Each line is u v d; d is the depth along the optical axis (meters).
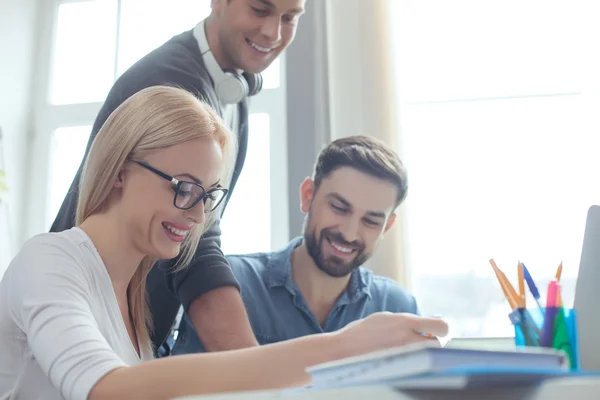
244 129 1.68
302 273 1.59
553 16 2.16
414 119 2.17
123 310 1.07
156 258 1.12
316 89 2.02
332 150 1.61
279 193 2.14
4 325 0.93
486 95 2.15
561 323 0.74
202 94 1.41
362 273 1.65
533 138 2.11
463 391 0.48
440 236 2.10
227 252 2.14
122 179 1.03
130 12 2.43
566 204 2.07
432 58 2.19
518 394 0.48
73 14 2.46
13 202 2.29
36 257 0.93
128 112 1.03
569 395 0.48
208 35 1.52
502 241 2.07
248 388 0.71
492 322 2.03
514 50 2.16
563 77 2.13
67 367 0.77
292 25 1.56
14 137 2.33
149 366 0.74
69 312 0.84
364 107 2.00
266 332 1.53
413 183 2.13
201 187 1.02
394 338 0.71
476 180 2.11
